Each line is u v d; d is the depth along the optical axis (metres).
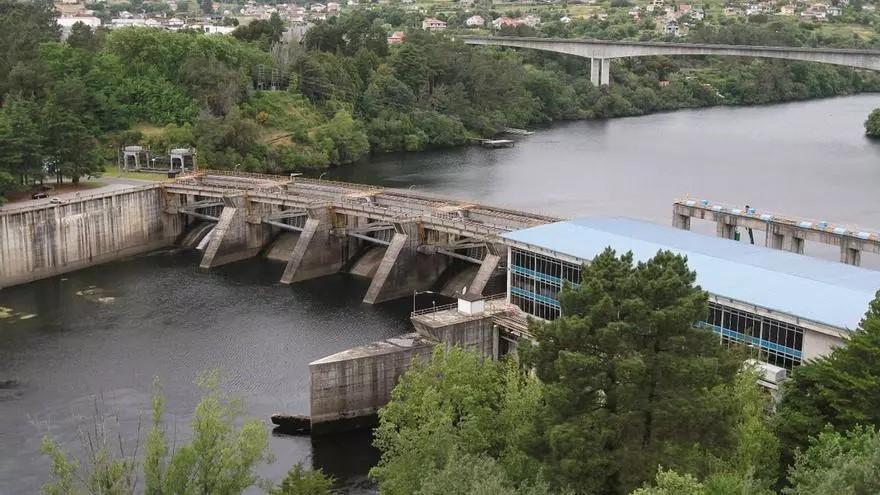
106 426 140.25
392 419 109.69
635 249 152.88
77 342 175.50
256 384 156.00
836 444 84.81
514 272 161.62
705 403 90.62
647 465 89.62
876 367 99.88
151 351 170.75
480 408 106.81
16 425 140.88
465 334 153.12
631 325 91.94
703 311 94.62
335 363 142.38
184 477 88.19
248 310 195.00
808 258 148.88
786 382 111.38
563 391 91.31
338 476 130.25
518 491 84.94
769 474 96.06
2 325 185.50
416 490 96.56
